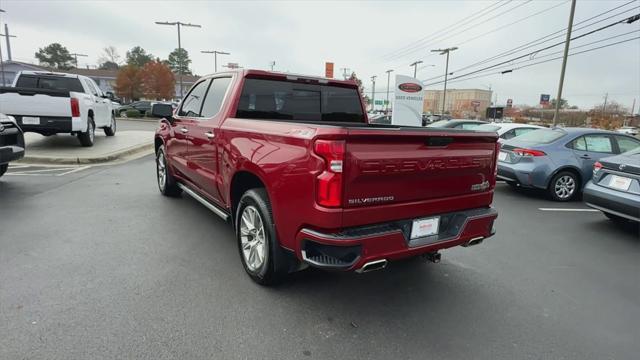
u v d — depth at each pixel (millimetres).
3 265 3527
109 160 9516
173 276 3463
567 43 19391
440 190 3031
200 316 2854
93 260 3721
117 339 2531
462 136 3021
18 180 7020
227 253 4023
